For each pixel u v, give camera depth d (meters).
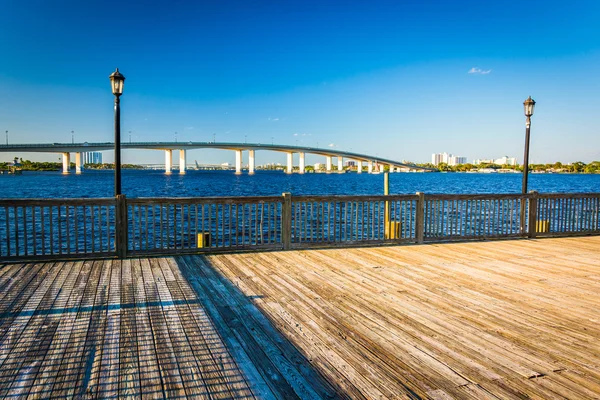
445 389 2.68
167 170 135.50
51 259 6.28
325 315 4.02
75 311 4.06
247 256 6.79
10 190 50.22
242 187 62.25
